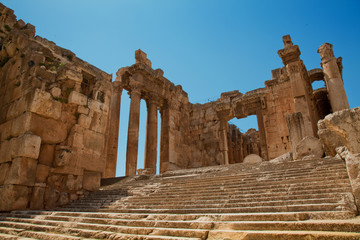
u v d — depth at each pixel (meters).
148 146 25.55
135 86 25.47
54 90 13.38
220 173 12.16
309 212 4.98
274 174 9.30
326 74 20.33
